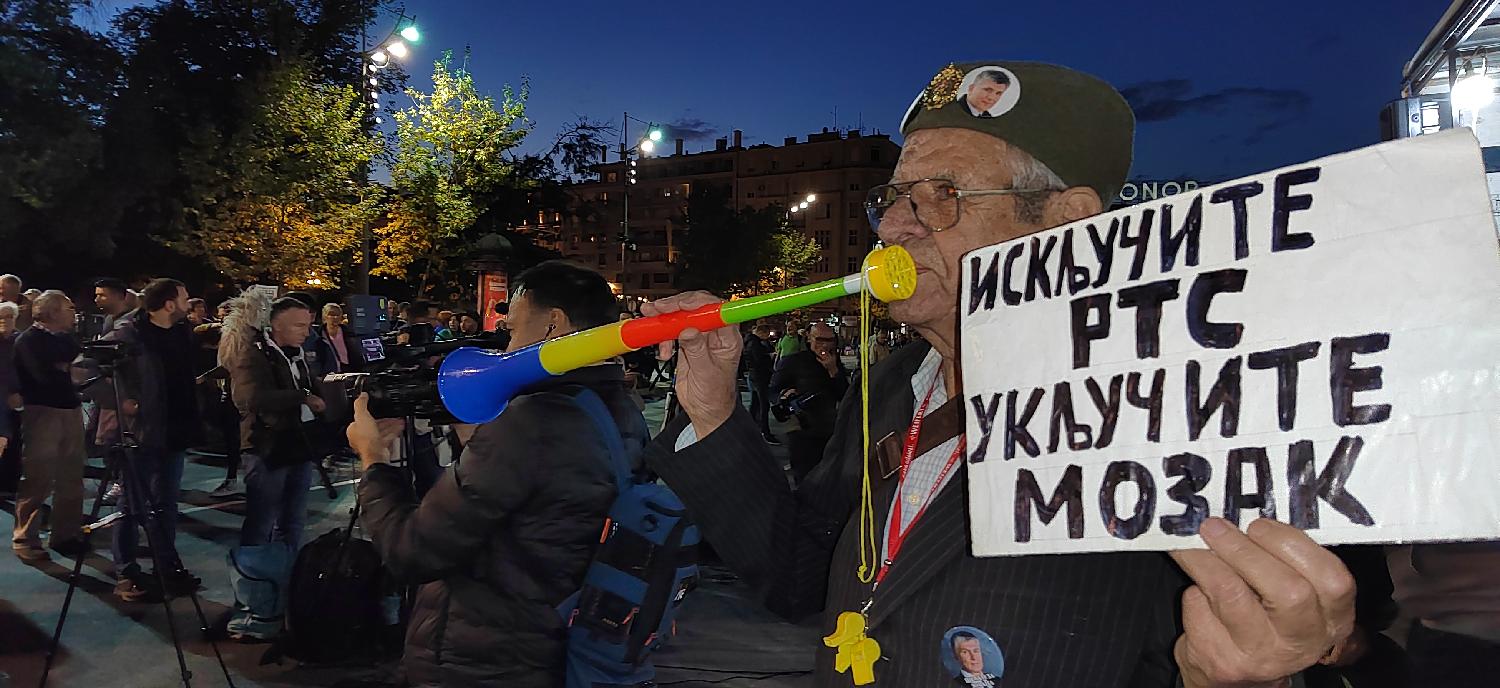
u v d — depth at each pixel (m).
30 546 5.79
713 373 1.36
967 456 1.04
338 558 4.00
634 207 94.19
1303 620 0.76
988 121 1.21
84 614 4.75
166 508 5.24
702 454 1.37
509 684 2.01
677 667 4.21
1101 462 0.93
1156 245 0.94
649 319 1.24
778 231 49.75
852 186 92.06
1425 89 5.70
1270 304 0.86
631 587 2.04
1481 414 0.75
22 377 5.77
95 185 16.86
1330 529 0.79
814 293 1.07
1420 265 0.79
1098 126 1.21
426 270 23.52
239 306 4.83
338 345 8.80
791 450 6.17
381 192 18.50
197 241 16.94
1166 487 0.88
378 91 18.58
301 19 19.42
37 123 15.83
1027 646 1.04
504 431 2.01
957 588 1.10
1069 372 0.97
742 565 1.40
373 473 2.21
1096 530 0.92
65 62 16.59
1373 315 0.81
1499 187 4.48
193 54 18.44
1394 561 1.79
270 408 4.67
